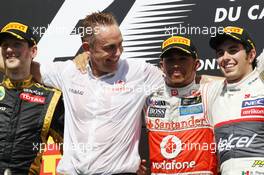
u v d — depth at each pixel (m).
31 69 18.00
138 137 17.41
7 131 16.75
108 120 16.94
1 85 17.41
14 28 17.09
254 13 19.12
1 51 17.62
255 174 15.34
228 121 15.92
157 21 19.50
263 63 16.20
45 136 17.09
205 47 19.33
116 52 16.98
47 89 17.48
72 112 17.20
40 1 20.02
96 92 17.17
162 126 17.05
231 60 16.11
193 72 17.05
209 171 16.67
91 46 17.03
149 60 19.55
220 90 16.56
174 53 16.73
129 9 19.62
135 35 19.59
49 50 19.95
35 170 16.95
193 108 16.89
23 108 17.02
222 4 19.27
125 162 16.84
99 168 16.69
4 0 20.16
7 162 16.59
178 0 19.42
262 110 15.66
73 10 19.89
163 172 16.84
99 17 17.14
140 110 17.36
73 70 17.55
